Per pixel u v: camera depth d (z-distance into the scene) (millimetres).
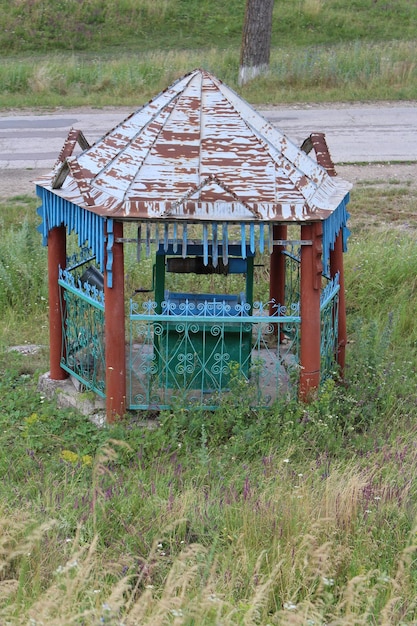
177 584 4000
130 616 3719
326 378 6652
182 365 6508
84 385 6805
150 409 6324
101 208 5707
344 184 6551
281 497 5055
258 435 6000
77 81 20672
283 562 4445
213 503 5129
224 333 6480
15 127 17188
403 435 6145
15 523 4574
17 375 7355
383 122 17203
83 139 6852
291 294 7883
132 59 22422
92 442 6074
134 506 5105
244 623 3771
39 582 4234
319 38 27172
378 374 6875
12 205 12281
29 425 6281
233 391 6230
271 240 5875
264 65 20625
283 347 7688
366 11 28953
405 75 20250
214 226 5711
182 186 5809
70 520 4949
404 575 4402
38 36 27094
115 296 5992
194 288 9336
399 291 9055
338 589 4395
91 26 27766
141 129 6168
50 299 6918
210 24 28375
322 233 5887
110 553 4688
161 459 5812
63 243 6844
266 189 5801
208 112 6160
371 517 4863
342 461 5672
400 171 13945
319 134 6902
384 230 10805
